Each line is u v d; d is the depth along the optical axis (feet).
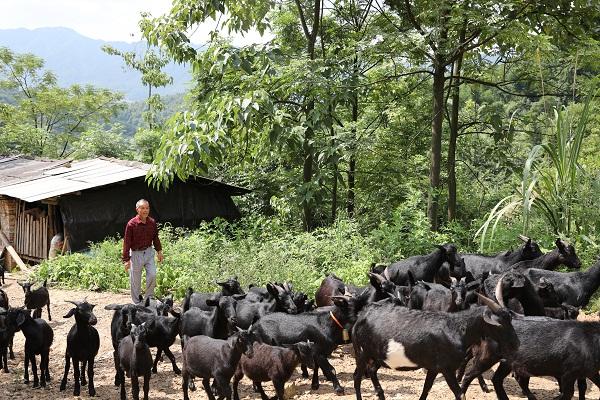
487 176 73.15
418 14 58.90
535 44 53.26
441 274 39.70
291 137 57.31
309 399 29.01
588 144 71.72
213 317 31.17
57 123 178.60
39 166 85.71
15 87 174.40
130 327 28.99
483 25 52.54
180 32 59.62
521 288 29.84
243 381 32.19
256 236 60.64
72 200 65.00
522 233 49.37
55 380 32.60
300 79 57.47
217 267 49.60
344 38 69.72
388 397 28.91
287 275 46.91
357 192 68.95
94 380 32.50
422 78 68.74
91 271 54.65
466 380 26.76
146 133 119.34
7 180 78.43
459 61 62.64
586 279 33.91
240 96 57.72
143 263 41.27
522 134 83.97
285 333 29.55
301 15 62.85
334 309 29.37
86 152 132.16
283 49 68.90
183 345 31.89
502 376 27.30
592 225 46.14
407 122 67.82
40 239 71.05
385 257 51.93
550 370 25.45
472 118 70.03
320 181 61.26
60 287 54.49
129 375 28.84
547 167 52.80
